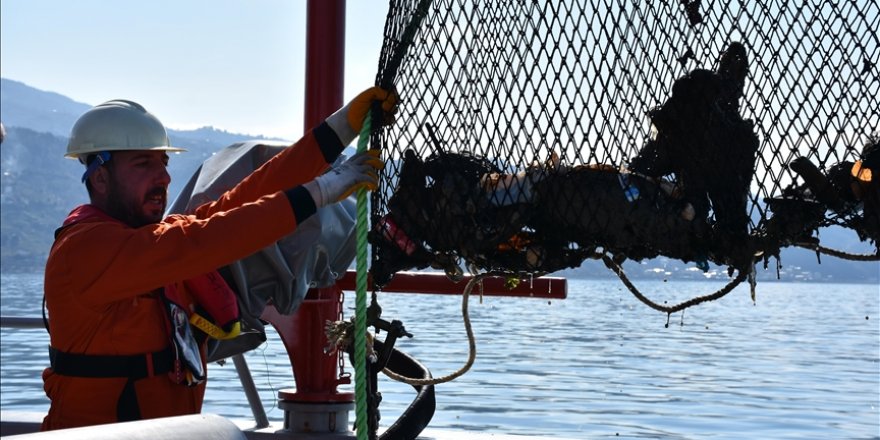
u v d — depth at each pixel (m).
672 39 4.10
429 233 4.23
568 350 33.22
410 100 4.30
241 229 4.20
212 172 6.11
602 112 4.04
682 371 26.53
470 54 4.17
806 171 4.01
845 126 4.04
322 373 6.61
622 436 14.69
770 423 16.69
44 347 39.25
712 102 4.04
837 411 18.42
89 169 4.69
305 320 6.62
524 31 4.07
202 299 4.96
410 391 17.80
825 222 4.12
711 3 4.16
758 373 26.48
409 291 6.40
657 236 4.07
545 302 88.75
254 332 5.95
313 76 6.57
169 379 4.64
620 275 4.36
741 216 4.14
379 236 4.35
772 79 4.11
